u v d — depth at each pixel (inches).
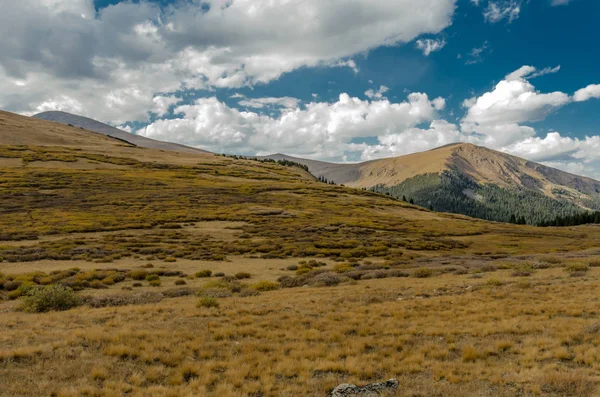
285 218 4055.1
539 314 765.3
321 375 507.5
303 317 802.8
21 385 439.2
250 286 1403.8
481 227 4852.4
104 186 5142.7
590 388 430.6
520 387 447.8
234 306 928.3
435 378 486.3
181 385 465.4
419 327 711.7
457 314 801.6
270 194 5797.2
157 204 4338.1
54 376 472.7
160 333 665.0
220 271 1859.0
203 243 2760.8
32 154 6988.2
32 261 1945.1
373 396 425.7
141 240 2723.9
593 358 511.8
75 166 6569.9
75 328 710.5
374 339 655.8
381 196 7411.4
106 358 538.3
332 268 1930.4
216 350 597.9
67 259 2030.0
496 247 3341.5
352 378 486.0
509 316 755.4
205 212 4065.0
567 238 4190.5
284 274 1823.3
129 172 6525.6
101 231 3011.8
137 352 557.9
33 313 903.7
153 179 6008.9
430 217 5644.7
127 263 1989.4
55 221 3223.4
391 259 2385.6
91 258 2075.5
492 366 518.0
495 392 437.4
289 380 490.3
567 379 448.8
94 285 1401.3
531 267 1576.0
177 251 2372.0
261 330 705.0
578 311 741.9
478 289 1078.4
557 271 1402.6
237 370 507.8
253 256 2370.8
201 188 5669.3
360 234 3462.1
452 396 429.7
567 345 581.6
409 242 3159.5
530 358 531.8
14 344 582.9
